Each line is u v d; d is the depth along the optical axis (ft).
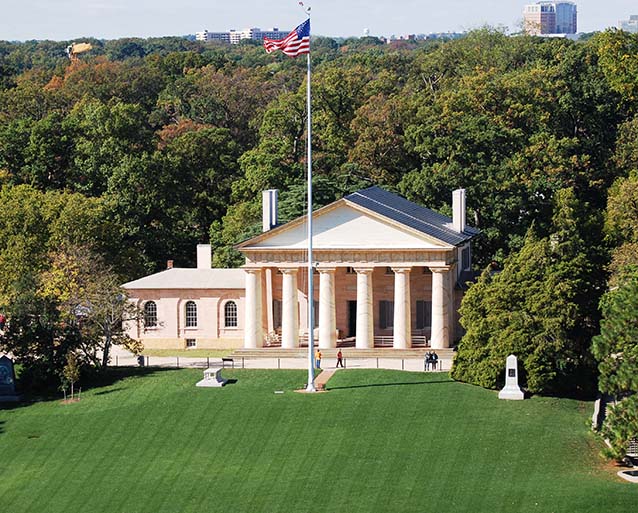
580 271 433.07
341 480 349.61
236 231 640.58
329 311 504.84
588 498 327.26
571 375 426.10
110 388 447.83
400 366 474.49
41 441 396.78
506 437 375.25
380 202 530.27
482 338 433.89
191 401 421.59
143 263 654.53
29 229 556.10
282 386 436.35
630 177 636.89
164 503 343.46
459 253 540.52
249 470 361.51
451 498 334.24
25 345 453.58
